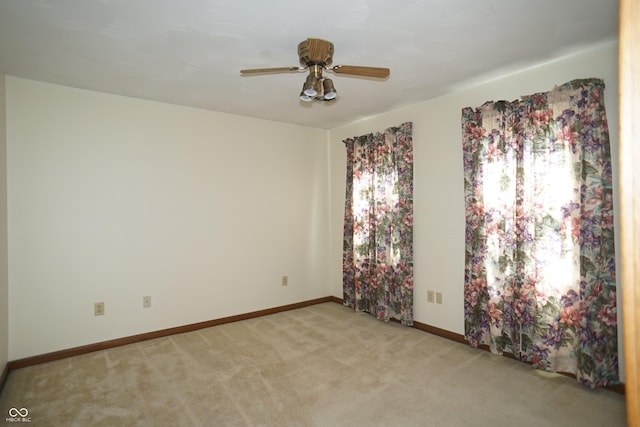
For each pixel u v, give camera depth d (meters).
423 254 3.54
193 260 3.65
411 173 3.58
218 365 2.78
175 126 3.54
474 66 2.66
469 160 3.05
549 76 2.61
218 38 2.17
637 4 0.42
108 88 3.06
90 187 3.10
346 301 4.41
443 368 2.70
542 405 2.19
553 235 2.53
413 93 3.27
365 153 4.09
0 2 1.76
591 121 2.34
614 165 2.32
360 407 2.19
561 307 2.52
